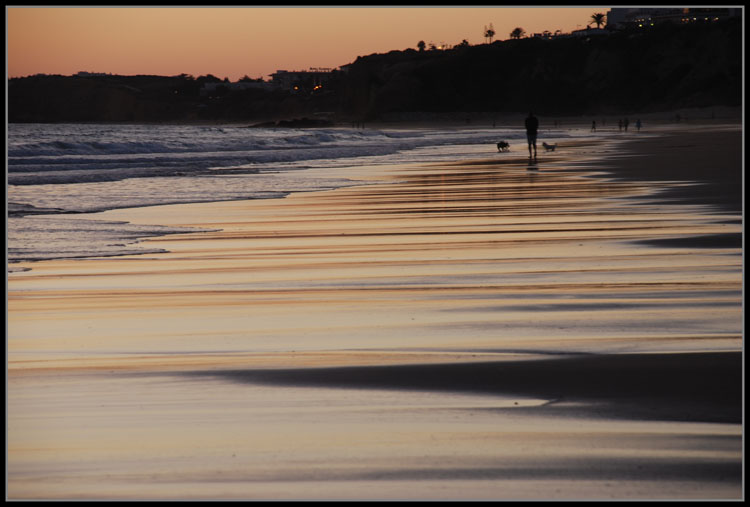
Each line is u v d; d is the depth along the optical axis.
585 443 9.80
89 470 9.30
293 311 17.34
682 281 19.67
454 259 23.62
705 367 12.63
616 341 14.38
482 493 8.67
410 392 11.79
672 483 8.84
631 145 103.38
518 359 13.39
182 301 18.48
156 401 11.55
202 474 9.17
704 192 40.50
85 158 84.38
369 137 161.38
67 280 21.16
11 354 14.09
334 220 34.06
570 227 29.69
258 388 12.09
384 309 17.41
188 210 38.50
